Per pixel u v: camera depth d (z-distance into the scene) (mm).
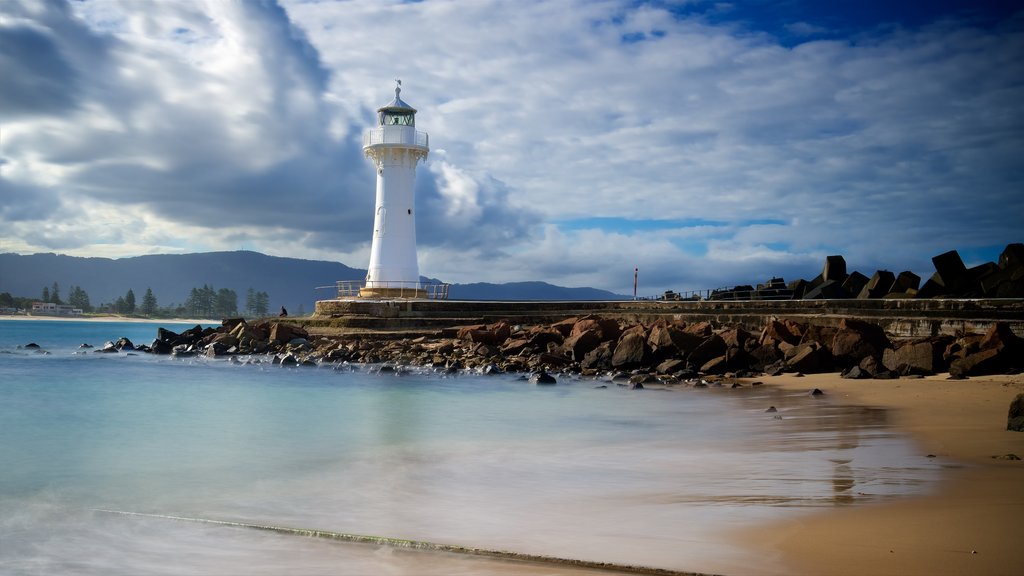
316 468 12727
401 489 10953
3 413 20438
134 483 11648
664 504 9453
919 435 13602
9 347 57469
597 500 9922
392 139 52531
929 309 31844
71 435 16672
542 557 7375
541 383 27328
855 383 23734
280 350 42188
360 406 22078
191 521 9289
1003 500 8594
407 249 53656
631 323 44375
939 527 7605
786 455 12539
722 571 6750
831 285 40750
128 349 50812
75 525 9203
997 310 29031
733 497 9602
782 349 29609
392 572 7234
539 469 12297
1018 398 13758
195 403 22906
